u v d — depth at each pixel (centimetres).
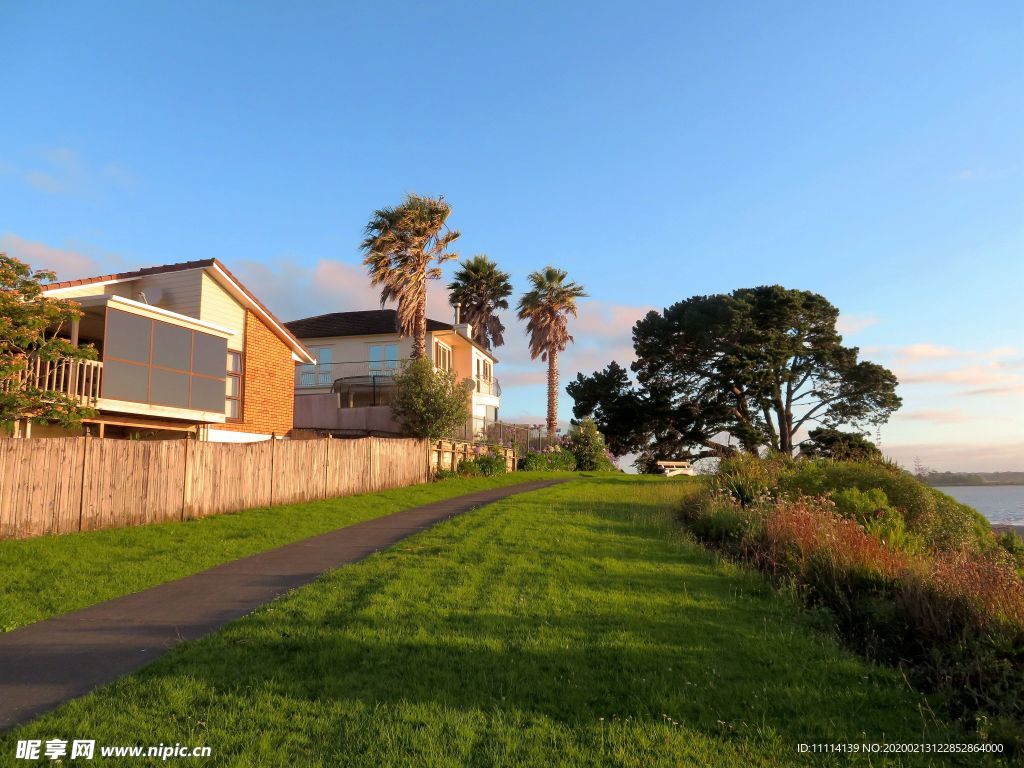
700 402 5131
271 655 609
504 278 5406
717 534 1329
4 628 708
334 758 427
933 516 1489
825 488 1581
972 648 626
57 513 1191
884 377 4756
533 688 544
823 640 700
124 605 809
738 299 4875
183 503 1444
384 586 860
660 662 609
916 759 462
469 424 3544
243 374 2378
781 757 454
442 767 418
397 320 3250
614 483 2861
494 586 868
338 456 1994
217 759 423
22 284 1285
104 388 1705
